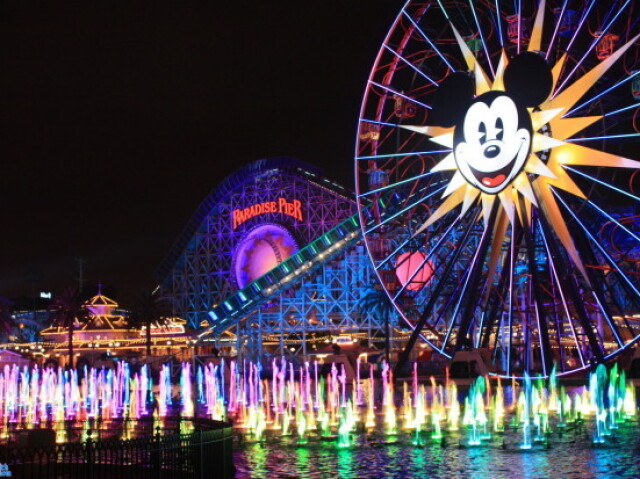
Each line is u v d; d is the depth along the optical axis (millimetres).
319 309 133375
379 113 78500
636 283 68438
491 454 38125
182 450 27312
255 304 124500
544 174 63719
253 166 151250
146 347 158000
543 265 73812
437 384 84188
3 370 146875
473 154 67438
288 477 32719
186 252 159250
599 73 63188
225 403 82188
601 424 49094
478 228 79812
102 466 30422
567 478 31625
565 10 68812
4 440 41188
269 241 151750
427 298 93688
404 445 41781
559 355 78062
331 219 150000
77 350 162000
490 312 80625
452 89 69000
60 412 74312
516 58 65625
